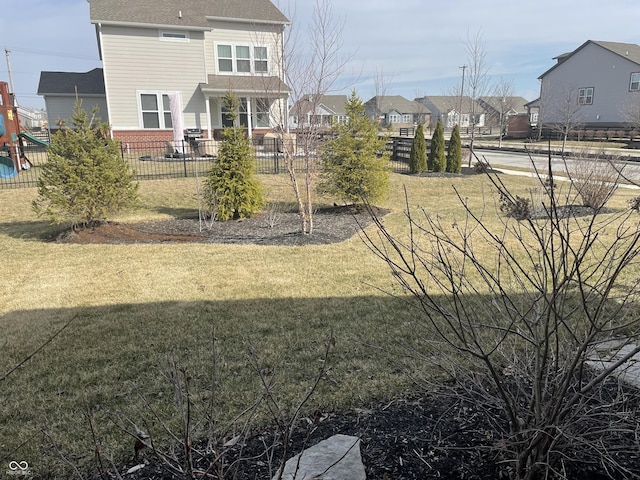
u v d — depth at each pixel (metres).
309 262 6.01
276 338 3.77
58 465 2.37
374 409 2.76
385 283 5.09
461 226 7.72
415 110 73.69
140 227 8.38
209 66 20.78
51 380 3.21
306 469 2.19
